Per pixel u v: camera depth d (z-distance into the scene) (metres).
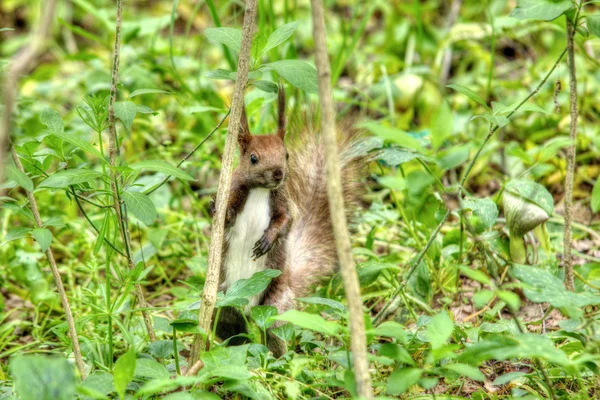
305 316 6.33
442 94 15.23
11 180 7.61
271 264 9.87
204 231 13.16
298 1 19.86
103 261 11.71
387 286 10.68
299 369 6.75
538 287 6.66
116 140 8.30
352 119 11.41
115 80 7.93
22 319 11.03
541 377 7.99
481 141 13.49
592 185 12.95
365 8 19.88
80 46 20.12
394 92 15.07
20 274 11.02
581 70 14.65
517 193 8.44
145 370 6.86
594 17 7.66
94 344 8.94
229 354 7.00
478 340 8.26
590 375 7.91
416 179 6.48
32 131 14.22
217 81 16.97
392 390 6.11
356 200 11.27
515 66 16.16
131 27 15.61
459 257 9.10
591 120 14.53
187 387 7.61
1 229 12.69
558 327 9.41
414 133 12.04
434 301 10.48
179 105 14.95
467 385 8.34
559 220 11.61
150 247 11.52
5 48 19.31
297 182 11.00
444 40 15.65
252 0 7.40
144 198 7.31
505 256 9.16
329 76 5.96
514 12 7.74
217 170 13.66
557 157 13.30
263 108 13.05
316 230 10.78
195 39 18.83
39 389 6.02
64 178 7.00
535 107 8.05
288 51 13.21
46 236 7.38
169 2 21.34
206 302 7.62
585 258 10.71
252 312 7.95
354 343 5.86
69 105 17.08
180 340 9.79
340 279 10.19
